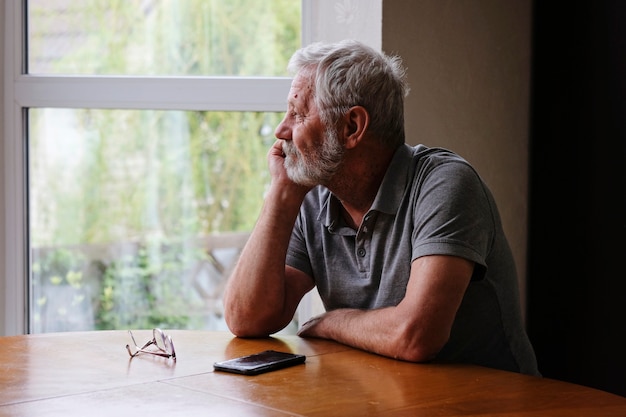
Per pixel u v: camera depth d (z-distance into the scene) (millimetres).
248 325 1746
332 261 1823
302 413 1163
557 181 2418
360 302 1787
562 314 2410
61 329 2561
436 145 2309
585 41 2318
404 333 1513
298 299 1842
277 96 2406
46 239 2549
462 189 1640
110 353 1562
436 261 1560
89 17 2492
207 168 2492
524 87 2500
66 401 1224
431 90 2287
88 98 2457
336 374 1405
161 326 2551
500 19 2438
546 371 2465
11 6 2473
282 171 1843
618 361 2236
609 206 2254
